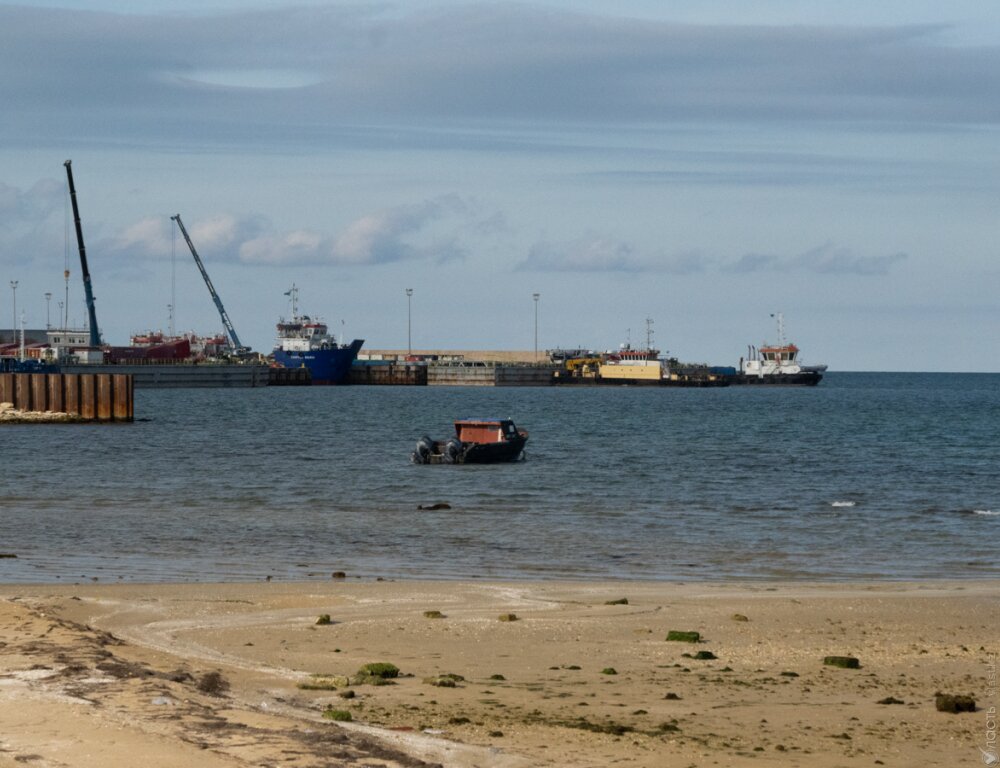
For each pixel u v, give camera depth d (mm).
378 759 41719
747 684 57469
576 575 100250
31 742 41531
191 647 64938
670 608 78875
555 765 44000
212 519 140250
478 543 120625
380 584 89688
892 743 47906
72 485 183250
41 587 86562
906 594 86438
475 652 64438
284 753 41312
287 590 85875
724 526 136625
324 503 160375
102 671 52625
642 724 50000
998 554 116188
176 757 40188
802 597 84438
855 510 153750
